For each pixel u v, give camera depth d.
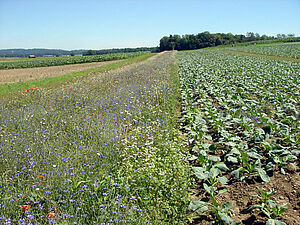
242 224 4.07
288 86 14.07
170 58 45.75
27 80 24.62
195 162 6.28
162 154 6.25
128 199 4.29
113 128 7.79
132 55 62.94
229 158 5.79
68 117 9.39
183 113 10.27
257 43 103.19
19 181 4.84
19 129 8.43
